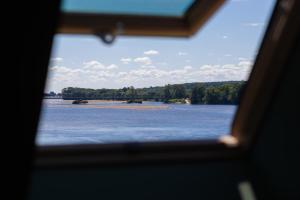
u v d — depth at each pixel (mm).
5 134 1965
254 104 2668
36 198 2234
